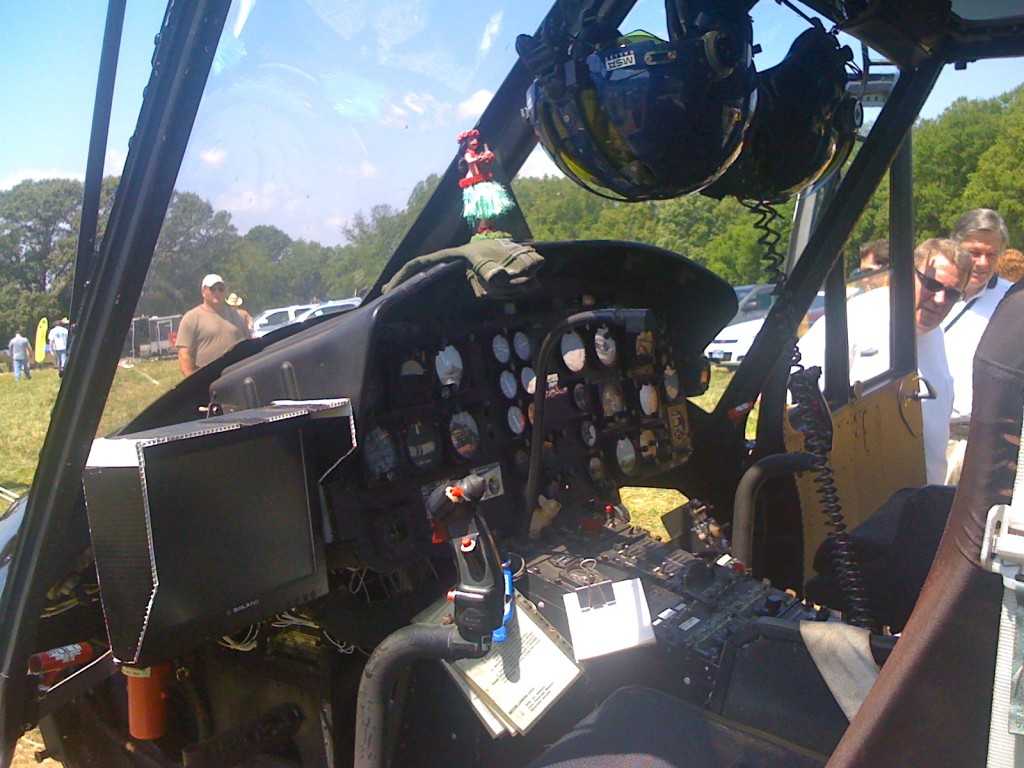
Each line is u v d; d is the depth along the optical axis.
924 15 1.83
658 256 1.85
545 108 1.42
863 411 2.51
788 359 2.05
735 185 1.72
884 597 1.78
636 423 1.93
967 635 0.74
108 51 1.18
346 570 1.61
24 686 1.43
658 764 1.06
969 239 3.28
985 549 0.69
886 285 2.81
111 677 1.77
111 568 1.16
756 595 1.38
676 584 1.40
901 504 2.00
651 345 1.97
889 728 0.79
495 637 1.24
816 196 2.63
